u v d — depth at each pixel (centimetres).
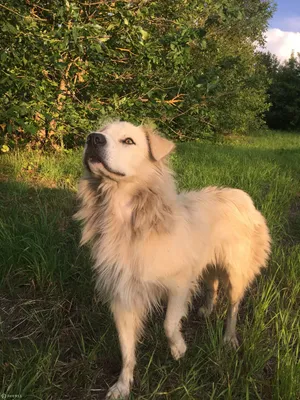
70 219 191
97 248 105
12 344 115
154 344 115
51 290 134
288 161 422
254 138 788
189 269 104
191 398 92
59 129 292
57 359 104
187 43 263
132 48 277
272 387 98
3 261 142
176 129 340
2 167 287
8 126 235
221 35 675
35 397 93
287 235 202
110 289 103
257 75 616
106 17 271
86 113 296
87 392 99
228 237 122
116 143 99
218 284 145
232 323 123
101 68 283
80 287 136
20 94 277
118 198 100
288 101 1305
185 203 115
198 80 296
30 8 261
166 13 303
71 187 248
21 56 248
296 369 96
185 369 104
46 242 152
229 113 550
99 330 121
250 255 129
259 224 132
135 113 283
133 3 270
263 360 103
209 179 270
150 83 294
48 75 320
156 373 106
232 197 129
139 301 102
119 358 112
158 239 97
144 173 101
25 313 127
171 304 103
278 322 122
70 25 235
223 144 569
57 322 123
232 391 97
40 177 274
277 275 155
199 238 110
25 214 186
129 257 98
